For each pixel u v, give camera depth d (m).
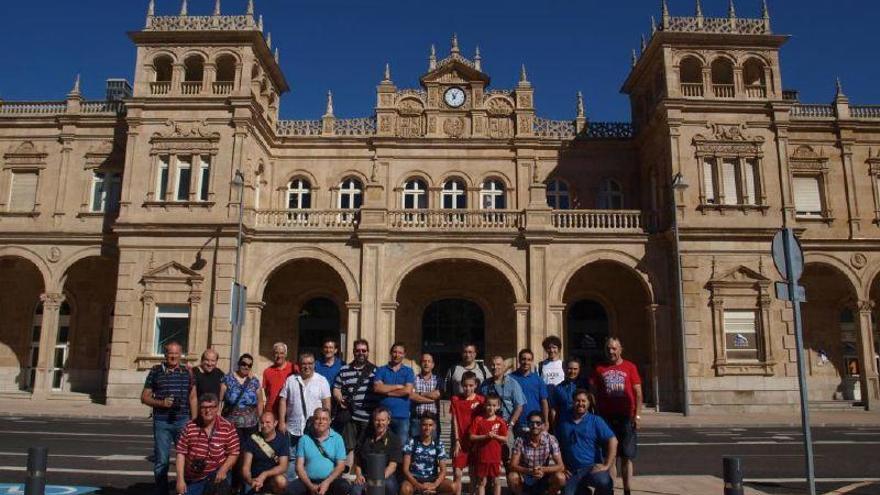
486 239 29.98
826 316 34.16
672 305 29.72
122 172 33.47
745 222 29.83
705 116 30.75
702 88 31.42
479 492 9.92
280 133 35.25
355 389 11.08
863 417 26.70
